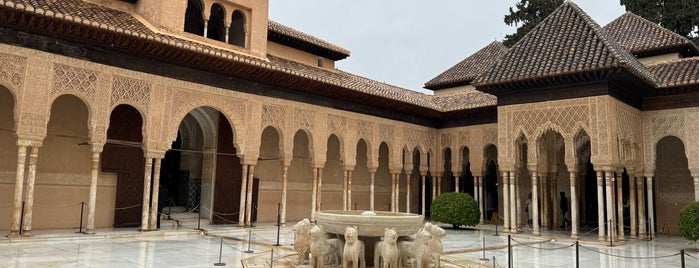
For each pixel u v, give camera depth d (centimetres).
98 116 938
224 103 1137
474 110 1521
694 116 1183
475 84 1259
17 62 851
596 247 1034
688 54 1423
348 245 619
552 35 1298
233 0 1216
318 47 1636
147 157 1005
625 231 1414
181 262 690
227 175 1303
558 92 1185
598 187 1105
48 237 860
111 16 1012
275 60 1334
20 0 820
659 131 1241
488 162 1870
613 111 1115
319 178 1324
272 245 889
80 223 984
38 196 1002
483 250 905
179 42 991
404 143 1575
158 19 1080
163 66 1041
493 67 1288
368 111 1471
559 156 1597
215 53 1034
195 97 1088
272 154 1460
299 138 1557
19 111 845
